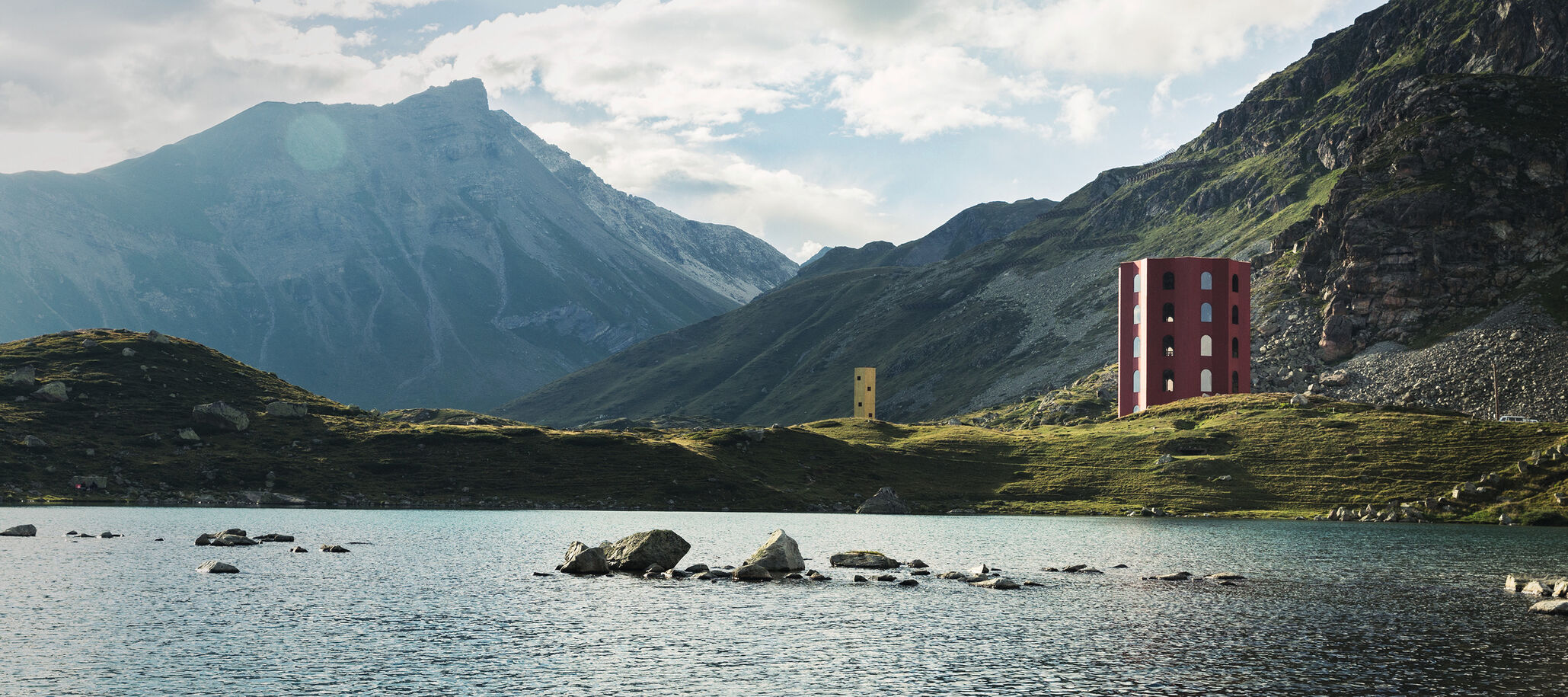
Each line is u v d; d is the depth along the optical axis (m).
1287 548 123.44
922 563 98.38
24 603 70.38
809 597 77.88
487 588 81.50
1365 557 112.38
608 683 50.19
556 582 85.75
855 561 98.25
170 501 186.50
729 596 78.31
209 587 79.44
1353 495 184.62
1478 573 96.88
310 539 125.94
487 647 58.22
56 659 53.84
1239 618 69.44
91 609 68.69
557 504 198.75
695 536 135.62
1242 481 197.12
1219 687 49.81
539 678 50.97
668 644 59.19
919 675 52.09
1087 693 48.59
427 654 56.25
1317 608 74.06
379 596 76.38
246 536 116.44
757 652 57.34
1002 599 77.31
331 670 52.12
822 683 50.34
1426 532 148.38
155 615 66.62
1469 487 178.12
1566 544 129.00
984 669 53.50
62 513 161.88
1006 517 185.00
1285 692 48.81
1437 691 49.03
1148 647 59.19
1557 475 178.62
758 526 156.38
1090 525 165.00
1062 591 82.44
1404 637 62.50
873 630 64.06
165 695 46.97
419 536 132.75
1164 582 88.94
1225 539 135.88
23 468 191.50
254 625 64.06
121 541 116.12
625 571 93.88
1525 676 52.09
